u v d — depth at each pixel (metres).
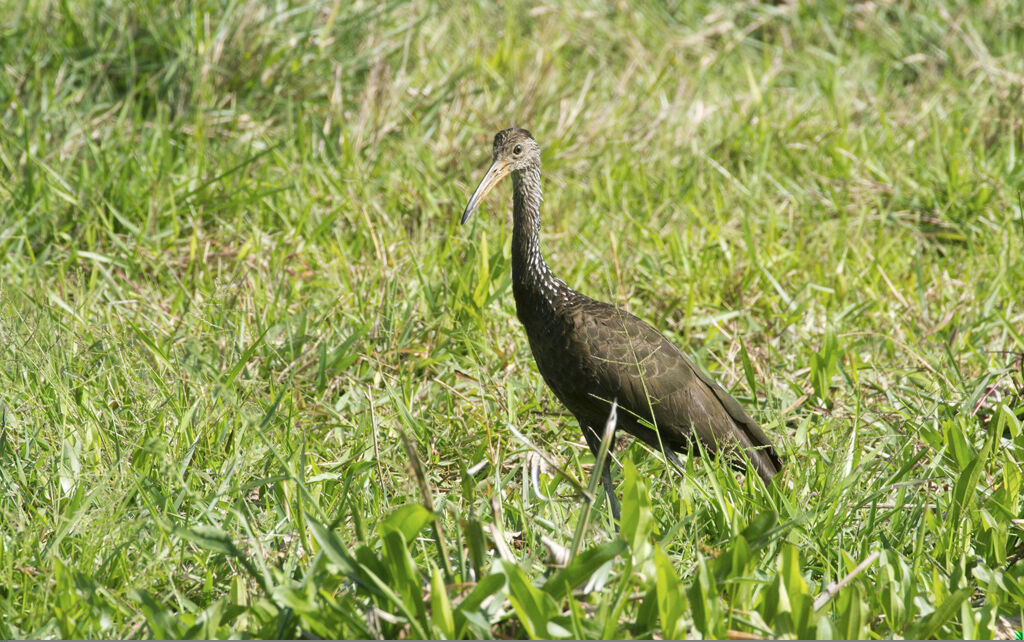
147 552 7.35
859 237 13.85
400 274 12.47
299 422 9.80
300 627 6.49
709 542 8.05
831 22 20.03
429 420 10.30
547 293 10.03
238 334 10.74
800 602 6.41
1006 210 14.61
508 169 10.21
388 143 15.02
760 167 15.22
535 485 8.46
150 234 13.00
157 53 15.34
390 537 6.38
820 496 8.31
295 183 13.70
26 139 13.19
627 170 15.09
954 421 9.52
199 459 8.78
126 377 9.44
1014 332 11.28
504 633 6.61
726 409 9.95
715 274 13.10
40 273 12.27
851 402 10.77
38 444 8.68
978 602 7.52
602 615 6.30
